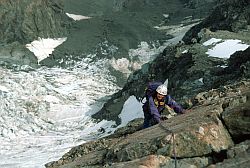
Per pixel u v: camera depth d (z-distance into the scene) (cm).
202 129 595
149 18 8544
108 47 7131
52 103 5347
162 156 581
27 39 6981
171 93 3212
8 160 3441
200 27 4900
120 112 4281
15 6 7175
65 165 871
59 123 4881
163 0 9525
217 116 634
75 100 5525
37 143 4122
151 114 846
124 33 7519
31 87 5672
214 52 3347
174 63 3825
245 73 2389
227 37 3631
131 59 6962
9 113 5053
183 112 891
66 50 6962
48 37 7212
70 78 6181
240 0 4331
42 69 6425
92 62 6794
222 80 2694
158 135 651
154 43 7406
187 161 582
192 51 3591
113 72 6625
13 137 4466
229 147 591
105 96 5719
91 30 7606
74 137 4206
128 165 577
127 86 4809
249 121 597
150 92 886
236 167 505
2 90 5478
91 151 1030
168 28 8081
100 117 4612
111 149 735
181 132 597
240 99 682
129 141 716
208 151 584
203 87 2888
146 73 4534
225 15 4394
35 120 4941
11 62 6406
